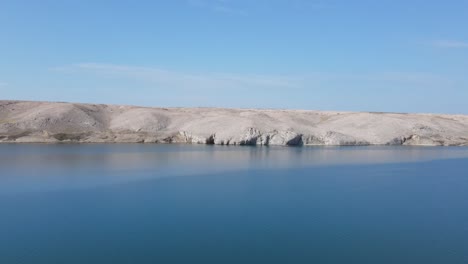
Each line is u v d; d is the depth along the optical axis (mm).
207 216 29609
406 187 40438
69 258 22156
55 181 41219
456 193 37781
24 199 33812
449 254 23000
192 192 37156
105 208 31391
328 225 27859
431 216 30094
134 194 36062
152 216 29500
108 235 25578
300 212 30891
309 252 23141
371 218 29516
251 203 33406
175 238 25219
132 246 23828
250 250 23422
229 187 39562
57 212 30281
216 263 21625
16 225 27328
